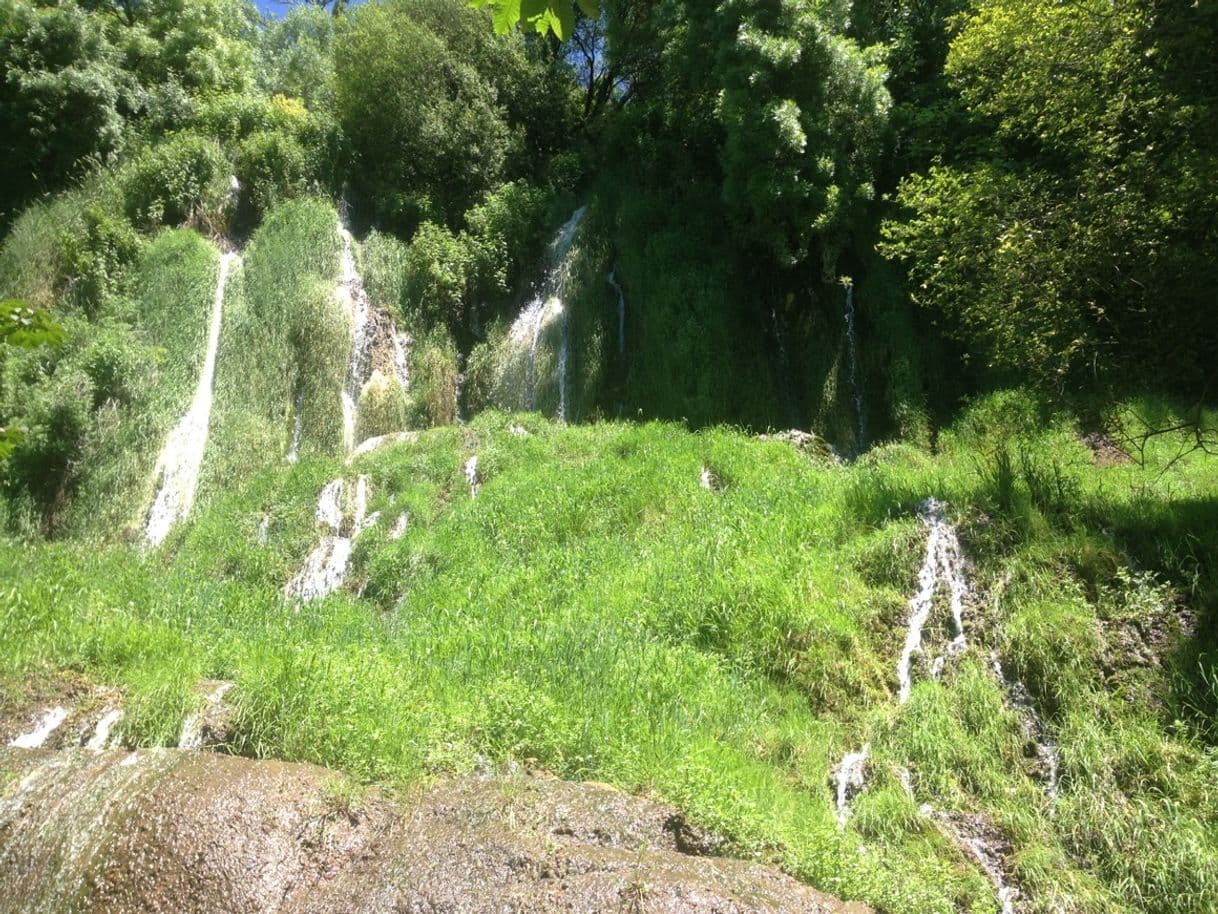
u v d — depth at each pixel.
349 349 15.02
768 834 5.21
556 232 17.25
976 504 8.38
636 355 15.15
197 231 16.62
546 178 18.91
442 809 5.04
